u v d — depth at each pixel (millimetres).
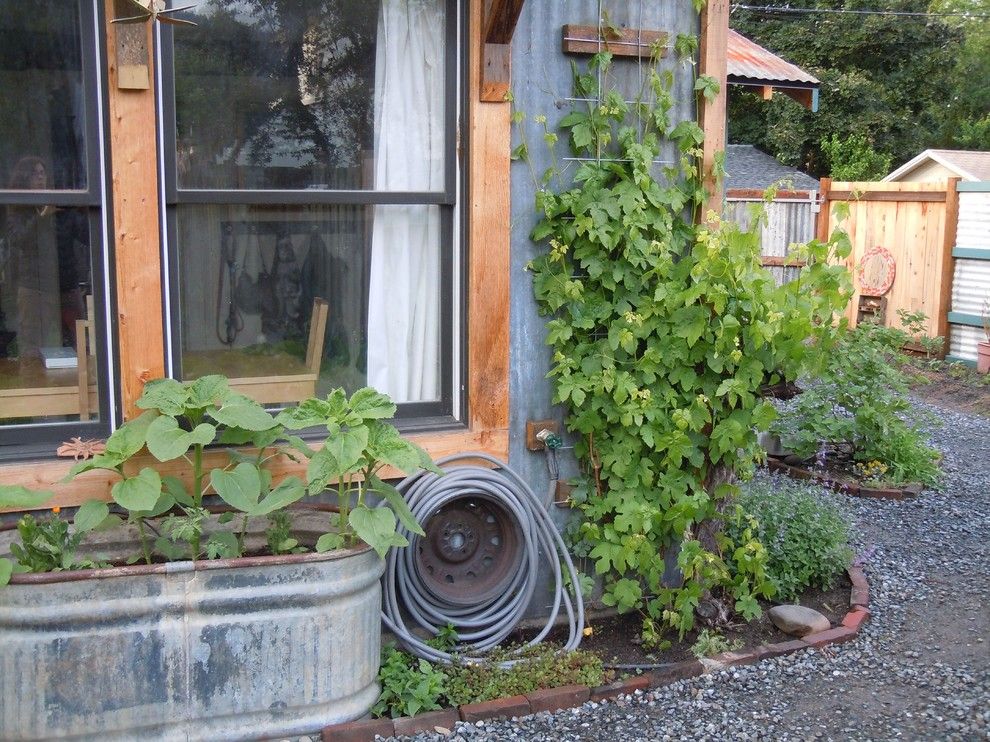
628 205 4199
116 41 3412
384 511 3377
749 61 10586
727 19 4449
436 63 4051
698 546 4195
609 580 4344
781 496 5281
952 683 3916
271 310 3918
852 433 7383
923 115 24016
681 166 4434
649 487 4324
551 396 4336
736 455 4367
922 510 6508
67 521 3410
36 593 3037
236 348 3879
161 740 3203
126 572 3102
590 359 4277
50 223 3541
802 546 4867
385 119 4004
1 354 3551
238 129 3768
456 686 3660
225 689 3244
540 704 3629
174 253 3689
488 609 4121
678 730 3535
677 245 4422
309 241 3953
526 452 4309
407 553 3912
